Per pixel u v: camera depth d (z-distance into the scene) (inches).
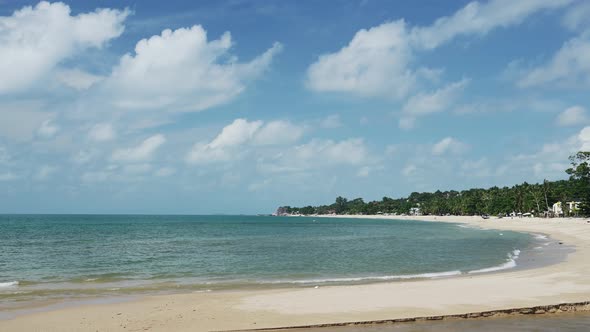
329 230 5275.6
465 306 796.6
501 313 753.6
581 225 4146.2
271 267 1589.6
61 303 896.3
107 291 1072.2
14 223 6850.4
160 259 1884.8
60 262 1776.6
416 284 1053.2
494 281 1067.3
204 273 1435.8
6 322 730.8
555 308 778.2
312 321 716.7
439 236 3651.6
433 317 729.0
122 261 1809.8
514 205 7844.5
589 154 5088.6
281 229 5595.5
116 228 5398.6
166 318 747.4
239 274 1403.8
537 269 1302.9
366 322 706.2
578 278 1093.8
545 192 6742.1
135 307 839.7
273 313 772.0
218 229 5477.4
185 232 4584.2
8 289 1111.0
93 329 686.5
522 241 2787.9
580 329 665.0
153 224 7140.8
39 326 706.2
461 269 1450.5
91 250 2333.9
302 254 2096.5
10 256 2009.1
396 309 784.9
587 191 5241.1
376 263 1679.4
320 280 1241.4
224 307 824.3
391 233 4375.0
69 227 5536.4
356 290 983.0
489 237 3341.5
